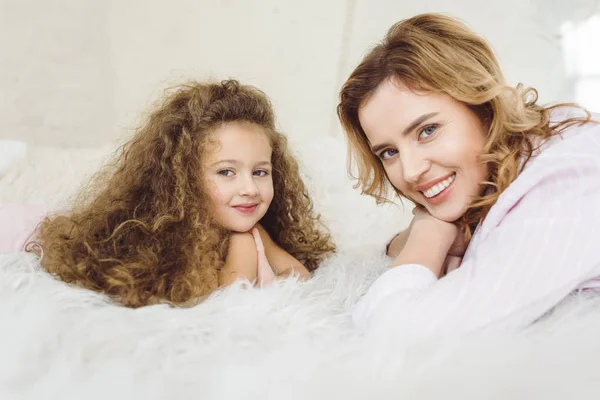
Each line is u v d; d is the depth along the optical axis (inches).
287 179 39.1
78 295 24.4
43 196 43.0
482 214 28.7
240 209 31.4
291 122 72.3
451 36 30.1
